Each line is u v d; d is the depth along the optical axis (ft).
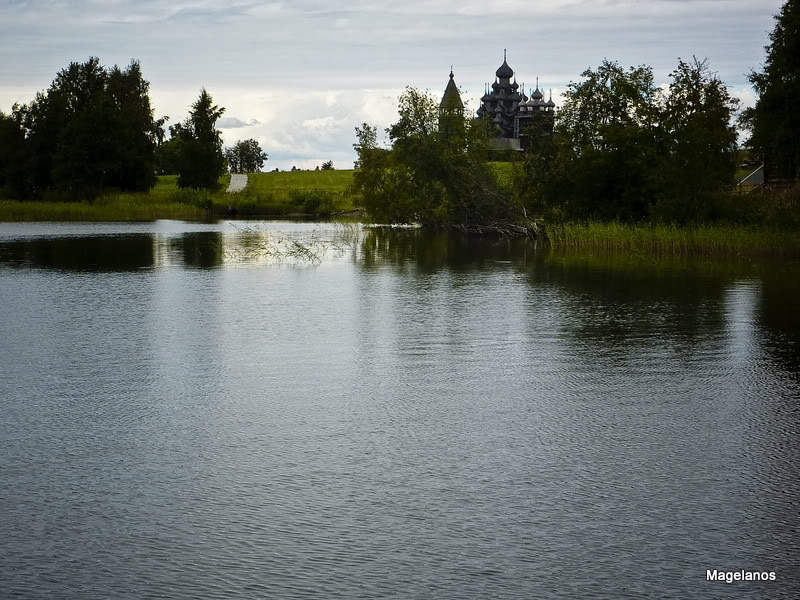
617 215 185.88
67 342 61.21
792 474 33.78
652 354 57.98
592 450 36.86
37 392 46.83
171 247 153.99
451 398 45.80
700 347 60.39
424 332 65.87
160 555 26.71
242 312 75.87
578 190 195.83
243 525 28.84
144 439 38.24
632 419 41.81
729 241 143.33
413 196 223.51
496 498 31.22
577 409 43.68
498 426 40.47
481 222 220.02
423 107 225.97
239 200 338.95
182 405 44.11
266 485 32.45
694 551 27.07
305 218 301.43
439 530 28.50
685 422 41.29
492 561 26.37
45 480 33.01
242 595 24.34
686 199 168.86
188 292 89.92
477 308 79.10
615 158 190.08
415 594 24.43
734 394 46.98
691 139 171.12
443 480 33.04
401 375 51.24
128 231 208.03
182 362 54.60
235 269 115.65
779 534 28.25
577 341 62.44
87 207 285.02
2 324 68.90
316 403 44.57
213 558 26.53
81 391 47.06
